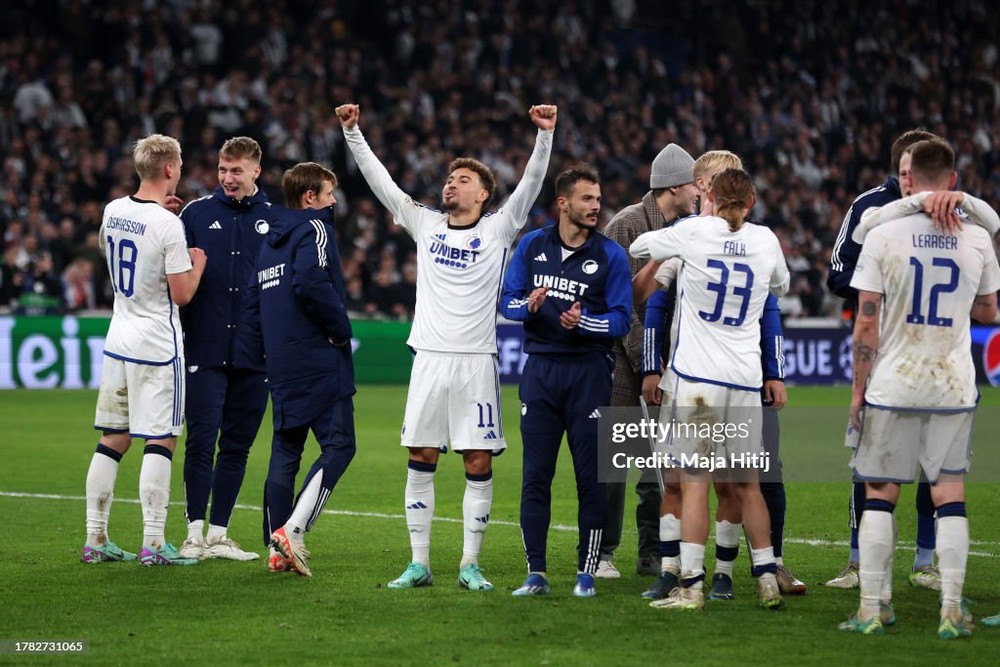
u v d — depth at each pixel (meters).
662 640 14.26
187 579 17.55
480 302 17.12
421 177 63.41
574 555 19.92
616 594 16.86
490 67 72.38
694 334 15.98
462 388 17.02
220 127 62.50
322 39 70.19
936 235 14.70
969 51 87.88
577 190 16.59
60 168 58.47
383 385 54.28
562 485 28.14
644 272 17.31
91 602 16.05
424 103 69.00
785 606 16.16
